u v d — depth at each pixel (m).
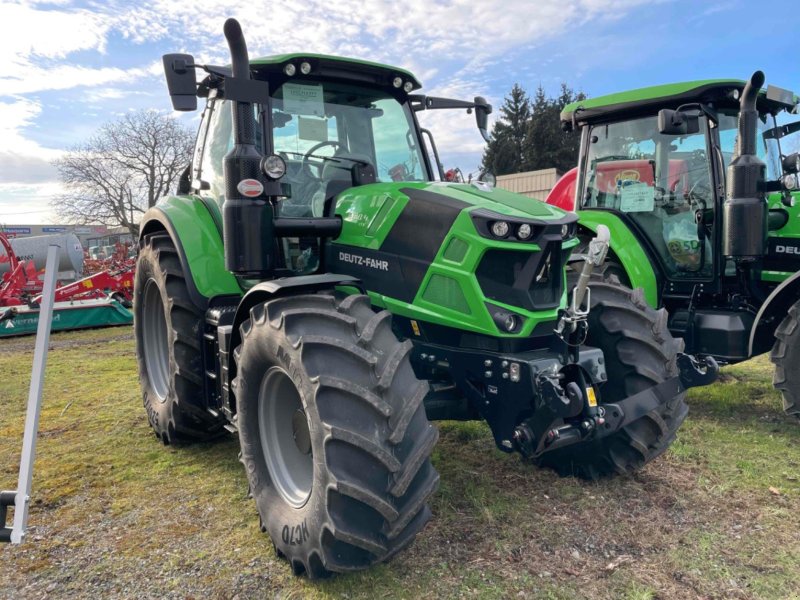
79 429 4.53
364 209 3.14
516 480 3.42
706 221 4.88
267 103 2.85
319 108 3.52
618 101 5.29
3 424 4.69
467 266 2.72
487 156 43.91
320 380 2.30
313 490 2.34
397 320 3.08
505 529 2.87
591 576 2.51
